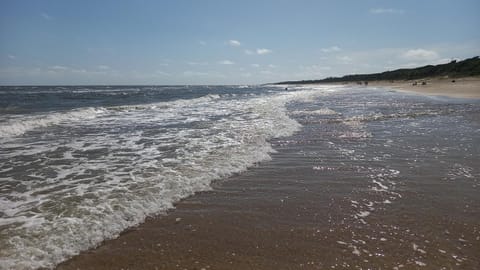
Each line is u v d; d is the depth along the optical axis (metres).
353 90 53.81
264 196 5.58
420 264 3.53
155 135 11.07
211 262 3.60
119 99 32.66
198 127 12.81
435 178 6.41
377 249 3.84
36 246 3.72
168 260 3.63
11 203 4.96
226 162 7.43
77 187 5.70
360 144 9.59
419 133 11.30
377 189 5.86
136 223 4.47
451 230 4.29
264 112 18.22
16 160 7.70
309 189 5.91
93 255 3.68
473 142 9.73
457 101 24.58
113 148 9.02
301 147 9.23
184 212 4.90
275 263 3.59
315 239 4.10
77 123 14.18
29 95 38.41
